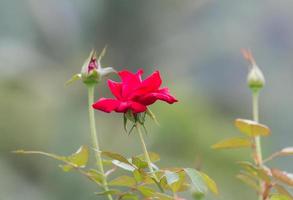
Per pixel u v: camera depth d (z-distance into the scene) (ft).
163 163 30.17
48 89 36.99
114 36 42.55
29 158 32.63
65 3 43.73
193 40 47.60
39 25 44.32
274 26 54.13
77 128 33.30
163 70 43.57
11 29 44.91
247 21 52.90
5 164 32.40
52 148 33.04
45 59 42.80
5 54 41.47
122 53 42.50
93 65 8.33
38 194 31.45
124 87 7.70
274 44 53.93
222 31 50.93
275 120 45.65
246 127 8.29
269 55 53.72
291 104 47.93
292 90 50.96
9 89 35.99
